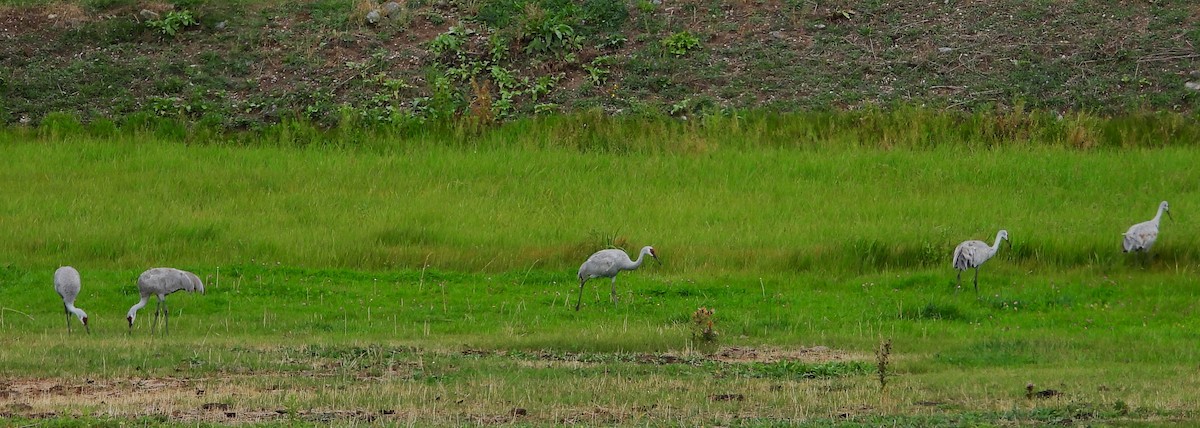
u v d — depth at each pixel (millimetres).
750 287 19750
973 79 31188
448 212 23922
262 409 11336
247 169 26984
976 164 26547
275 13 35625
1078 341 15625
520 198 25125
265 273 20234
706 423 10883
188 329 16609
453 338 15781
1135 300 18656
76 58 33531
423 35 34125
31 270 20266
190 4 35750
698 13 34781
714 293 19391
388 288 19641
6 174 26406
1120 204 24062
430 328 16828
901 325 17094
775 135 28922
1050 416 11094
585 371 13430
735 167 26875
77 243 21547
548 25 33094
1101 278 19953
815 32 33750
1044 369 13656
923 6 34594
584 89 31469
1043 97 30234
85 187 25625
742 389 12383
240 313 17875
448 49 33031
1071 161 26609
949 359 14391
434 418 11023
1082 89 30453
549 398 11812
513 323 17250
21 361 13430
